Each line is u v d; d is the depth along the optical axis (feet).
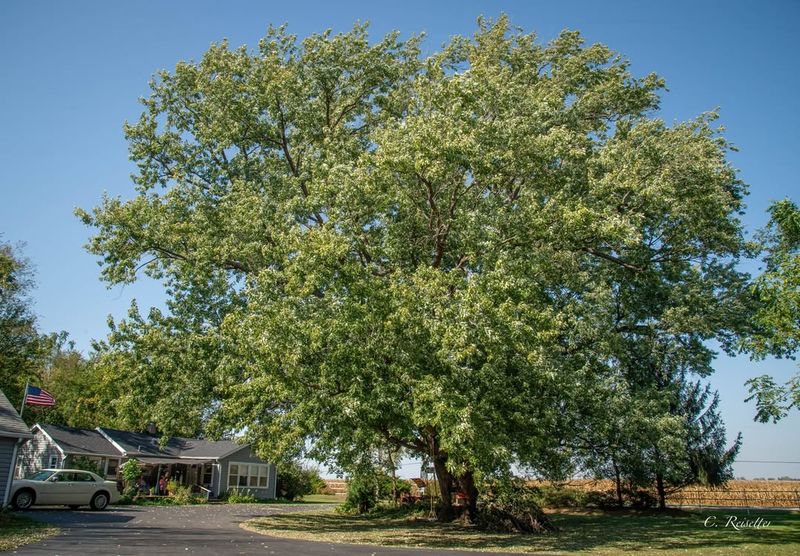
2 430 59.57
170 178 77.10
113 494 84.12
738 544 51.55
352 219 56.29
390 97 78.89
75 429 122.93
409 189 59.00
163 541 44.21
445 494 75.82
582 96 77.92
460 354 45.24
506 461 52.39
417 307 49.65
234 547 41.96
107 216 68.28
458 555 41.04
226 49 78.64
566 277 64.49
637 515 94.79
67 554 34.68
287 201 63.36
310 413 52.54
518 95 62.75
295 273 52.49
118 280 67.56
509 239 55.72
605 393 66.23
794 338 50.44
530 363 51.62
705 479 97.96
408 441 67.82
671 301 76.18
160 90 78.18
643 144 66.08
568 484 114.73
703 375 77.30
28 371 130.72
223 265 68.69
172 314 68.03
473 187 59.82
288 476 156.97
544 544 51.39
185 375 65.46
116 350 65.98
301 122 75.87
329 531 61.31
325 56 78.43
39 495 76.07
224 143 74.69
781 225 54.34
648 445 73.10
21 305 126.21
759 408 51.75
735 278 78.38
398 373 50.44
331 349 50.83
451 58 83.41
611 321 72.90
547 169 59.93
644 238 74.08
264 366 51.29
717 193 70.85
